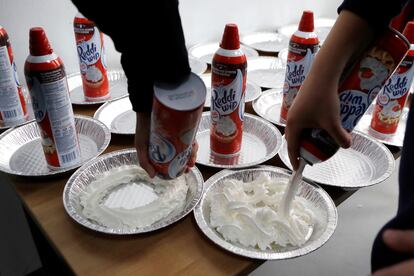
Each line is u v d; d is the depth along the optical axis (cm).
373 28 47
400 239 33
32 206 56
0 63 68
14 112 73
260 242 51
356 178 67
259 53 119
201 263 48
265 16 132
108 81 89
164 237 52
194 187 59
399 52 47
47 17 85
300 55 72
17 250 108
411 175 42
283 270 116
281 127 79
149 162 52
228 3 118
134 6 40
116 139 73
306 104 49
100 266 47
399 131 80
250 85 95
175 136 47
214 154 71
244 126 79
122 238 51
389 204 137
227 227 52
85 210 54
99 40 79
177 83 46
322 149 49
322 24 143
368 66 48
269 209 53
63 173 62
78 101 83
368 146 73
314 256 120
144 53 43
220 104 64
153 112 46
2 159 66
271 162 69
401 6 47
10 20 80
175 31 43
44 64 54
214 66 62
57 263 79
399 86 73
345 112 50
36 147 71
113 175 60
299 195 60
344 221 131
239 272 47
